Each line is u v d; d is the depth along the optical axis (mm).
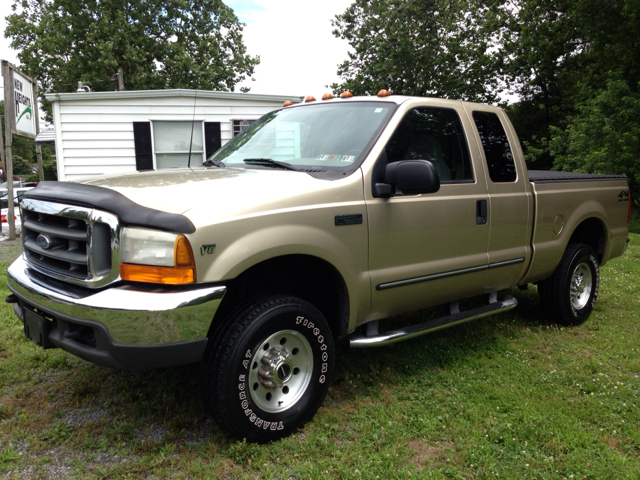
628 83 18578
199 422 2961
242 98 12305
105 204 2432
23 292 2830
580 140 17188
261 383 2736
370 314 3262
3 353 3875
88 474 2461
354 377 3582
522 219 4164
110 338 2352
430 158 3564
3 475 2447
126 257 2402
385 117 3422
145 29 30016
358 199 3068
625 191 5453
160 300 2342
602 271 7414
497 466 2580
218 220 2479
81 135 11734
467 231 3697
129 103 11836
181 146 12273
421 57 24844
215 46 31547
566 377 3646
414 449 2746
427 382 3527
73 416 3010
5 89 9648
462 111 3898
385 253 3213
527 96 29078
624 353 4145
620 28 18516
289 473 2502
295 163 3469
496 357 4016
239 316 2645
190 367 3619
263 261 2867
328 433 2854
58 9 30094
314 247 2814
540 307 5312
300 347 2908
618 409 3188
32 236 3008
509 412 3119
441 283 3576
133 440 2734
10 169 9789
